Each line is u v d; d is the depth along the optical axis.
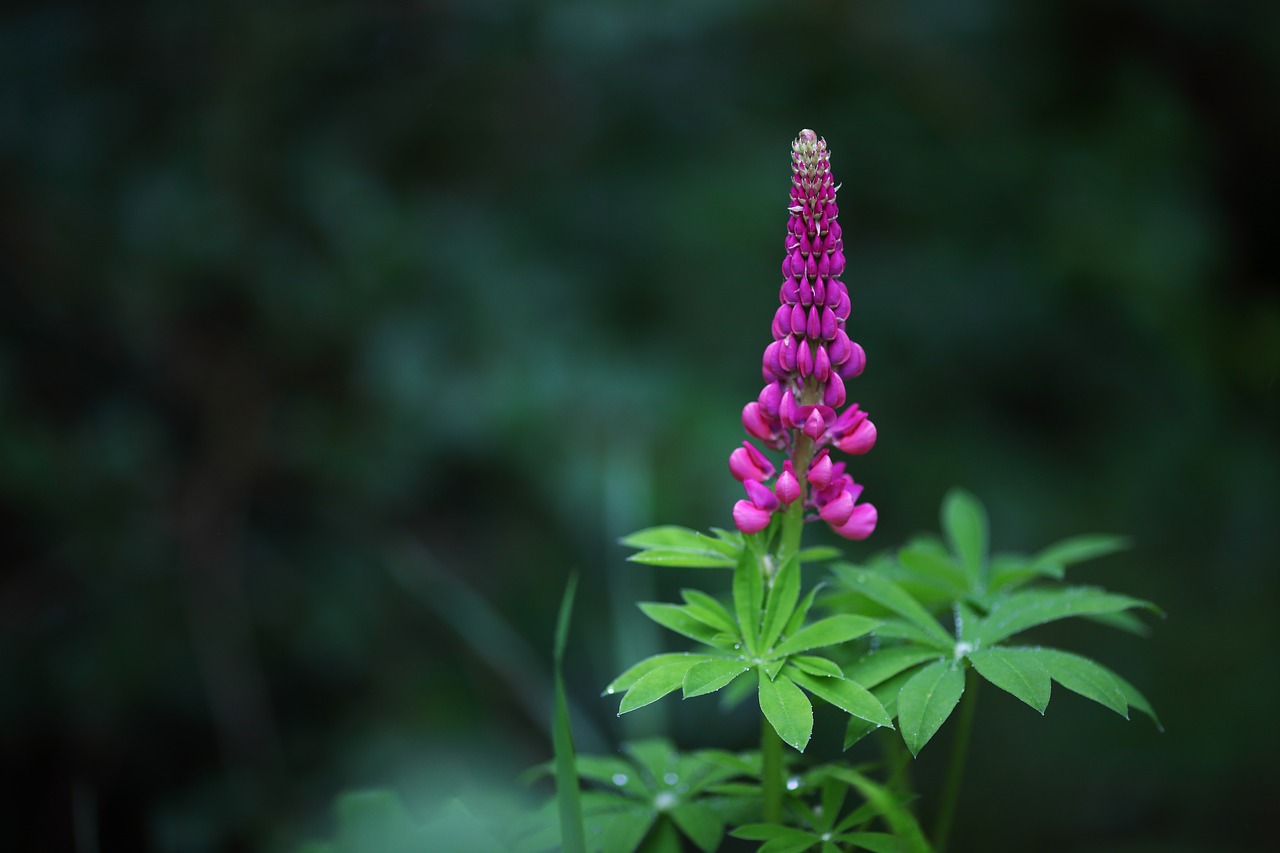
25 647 4.69
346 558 5.27
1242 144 8.35
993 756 5.32
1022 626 2.24
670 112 6.59
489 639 5.05
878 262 7.10
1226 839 5.07
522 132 6.35
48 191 5.12
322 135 5.64
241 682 4.84
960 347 7.05
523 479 5.40
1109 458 7.21
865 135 7.02
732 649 2.06
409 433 5.31
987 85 7.25
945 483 6.59
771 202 6.44
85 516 4.88
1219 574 6.78
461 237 5.80
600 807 2.39
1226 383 7.57
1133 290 7.16
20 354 5.12
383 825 2.43
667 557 2.14
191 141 5.23
